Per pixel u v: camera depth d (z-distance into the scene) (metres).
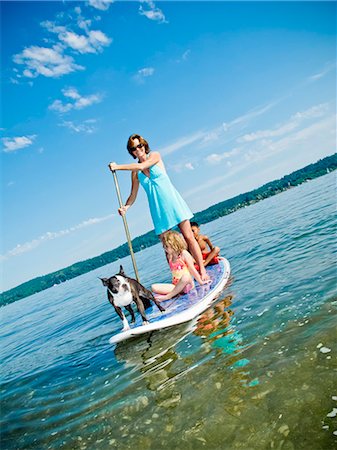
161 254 27.06
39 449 3.27
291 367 3.12
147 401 3.43
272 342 3.74
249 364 3.42
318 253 7.01
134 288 5.70
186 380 3.55
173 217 6.64
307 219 12.27
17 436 3.66
